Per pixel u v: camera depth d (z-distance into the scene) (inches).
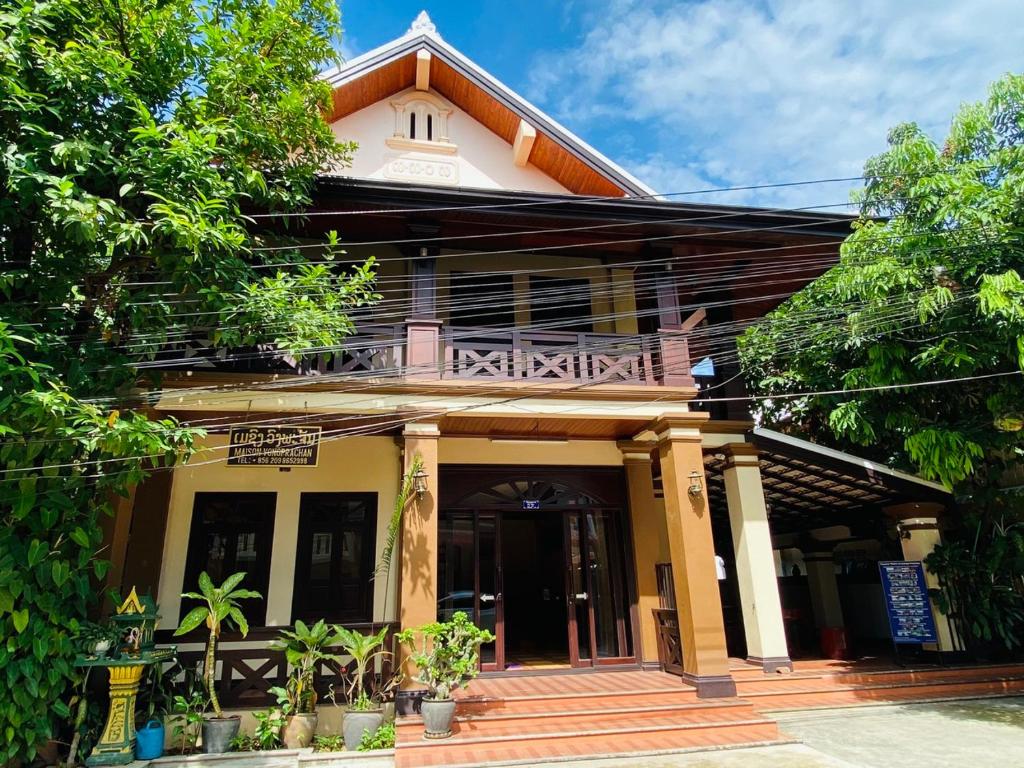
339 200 280.2
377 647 286.2
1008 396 274.4
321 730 268.5
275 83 255.0
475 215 295.1
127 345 232.2
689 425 299.7
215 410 265.1
